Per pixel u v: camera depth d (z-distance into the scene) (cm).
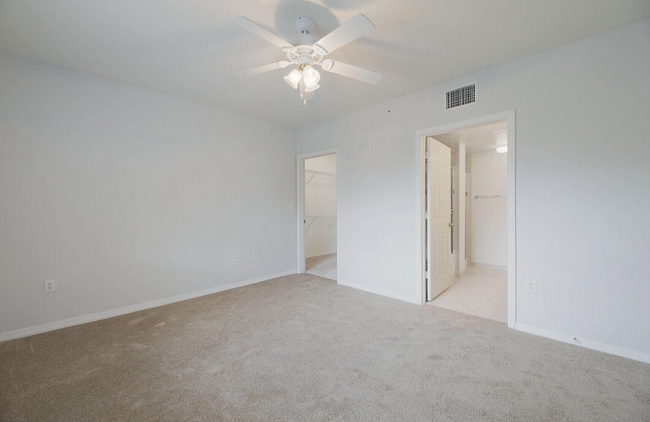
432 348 223
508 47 232
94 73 275
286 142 459
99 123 282
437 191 351
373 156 362
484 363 201
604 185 215
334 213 703
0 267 236
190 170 348
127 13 188
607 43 213
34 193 250
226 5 181
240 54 241
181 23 199
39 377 186
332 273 474
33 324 249
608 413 152
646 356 202
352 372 192
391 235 346
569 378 183
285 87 307
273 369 195
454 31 211
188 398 166
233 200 391
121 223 296
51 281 258
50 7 181
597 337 219
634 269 205
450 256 394
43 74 253
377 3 181
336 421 148
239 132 396
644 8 185
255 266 417
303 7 184
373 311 301
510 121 254
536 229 244
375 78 212
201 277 358
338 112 389
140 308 308
